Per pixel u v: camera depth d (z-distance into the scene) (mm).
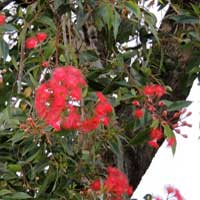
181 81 2803
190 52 2713
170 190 2418
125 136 2455
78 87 2150
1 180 2258
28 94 2270
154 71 2793
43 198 2262
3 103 2418
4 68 2477
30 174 2295
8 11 2592
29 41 2324
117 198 2268
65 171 2281
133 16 2570
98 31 2650
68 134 2195
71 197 2268
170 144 2344
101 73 2420
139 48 2701
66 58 2312
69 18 2396
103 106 2217
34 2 2445
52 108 2135
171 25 2809
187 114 2404
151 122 2406
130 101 2445
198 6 2699
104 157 2533
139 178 2881
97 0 2379
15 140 2191
